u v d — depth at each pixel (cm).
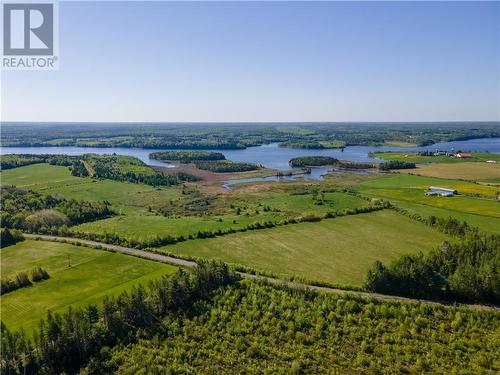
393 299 7975
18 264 9631
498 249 8600
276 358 6272
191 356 6272
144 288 7925
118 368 6072
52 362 6078
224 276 8319
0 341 5903
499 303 7894
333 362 6172
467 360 6150
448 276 8288
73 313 6631
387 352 6300
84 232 12100
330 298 7750
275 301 7562
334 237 11631
